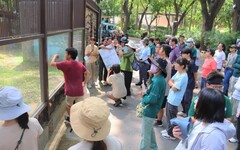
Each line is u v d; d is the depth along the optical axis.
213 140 1.94
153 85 3.75
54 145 4.40
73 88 4.93
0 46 3.01
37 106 4.22
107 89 8.18
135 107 6.74
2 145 2.06
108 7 26.97
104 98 7.30
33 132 2.21
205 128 2.04
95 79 9.09
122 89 6.56
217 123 2.03
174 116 4.70
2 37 2.91
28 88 4.02
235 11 17.28
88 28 10.30
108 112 1.77
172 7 35.28
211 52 6.66
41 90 4.46
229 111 3.03
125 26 32.31
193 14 40.91
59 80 5.92
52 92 5.15
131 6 33.34
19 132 2.10
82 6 8.42
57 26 5.37
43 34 4.27
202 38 17.50
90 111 1.72
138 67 9.22
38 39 4.19
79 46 8.38
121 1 32.22
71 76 4.87
